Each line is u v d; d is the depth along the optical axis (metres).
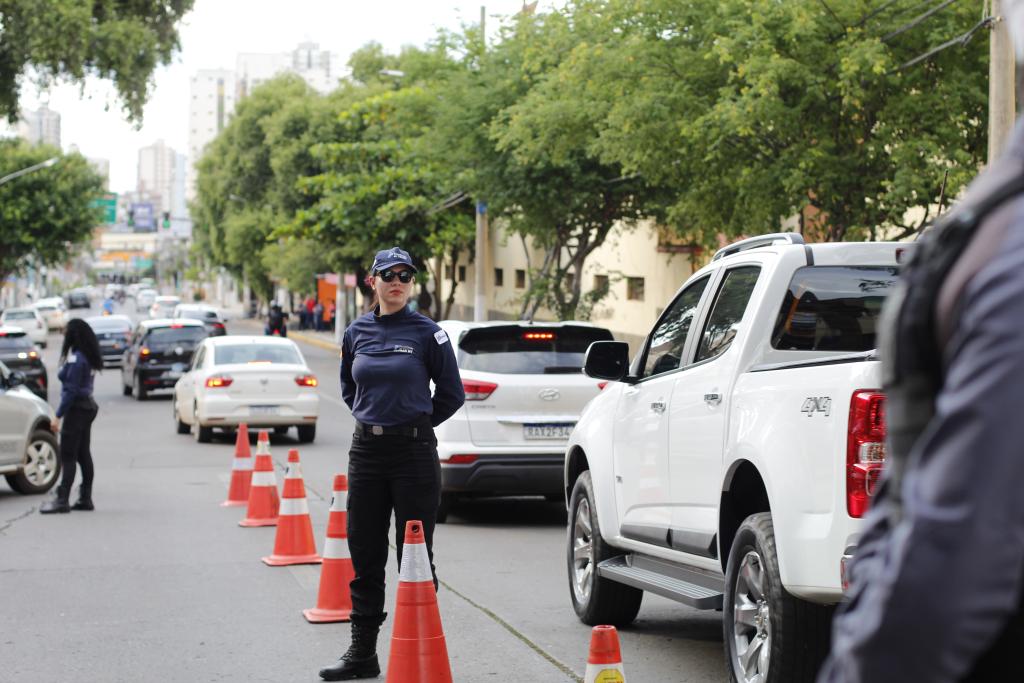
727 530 6.77
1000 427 1.71
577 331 14.44
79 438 15.02
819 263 6.89
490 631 8.84
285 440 24.45
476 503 16.39
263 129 74.75
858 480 5.47
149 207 160.88
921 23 17.12
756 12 17.11
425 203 41.97
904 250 6.98
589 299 32.25
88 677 7.59
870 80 16.98
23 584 10.56
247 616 9.30
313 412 23.56
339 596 9.17
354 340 7.58
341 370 7.75
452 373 7.59
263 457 14.12
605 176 30.20
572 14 23.47
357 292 75.62
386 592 10.46
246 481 15.70
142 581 10.70
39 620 9.17
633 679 7.51
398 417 7.39
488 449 13.78
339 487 9.26
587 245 32.78
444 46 35.56
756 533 6.20
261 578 10.83
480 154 30.42
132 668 7.80
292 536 11.56
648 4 18.80
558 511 15.59
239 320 107.06
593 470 8.85
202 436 23.59
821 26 17.42
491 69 30.19
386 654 8.15
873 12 16.88
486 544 12.93
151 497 16.39
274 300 94.94
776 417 6.10
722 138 17.80
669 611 9.76
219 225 84.00
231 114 82.56
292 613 9.41
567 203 29.73
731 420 6.66
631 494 8.25
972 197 1.90
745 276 7.24
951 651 1.76
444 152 32.06
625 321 38.12
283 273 69.50
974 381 1.74
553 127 22.72
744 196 18.75
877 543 2.05
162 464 20.30
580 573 9.24
